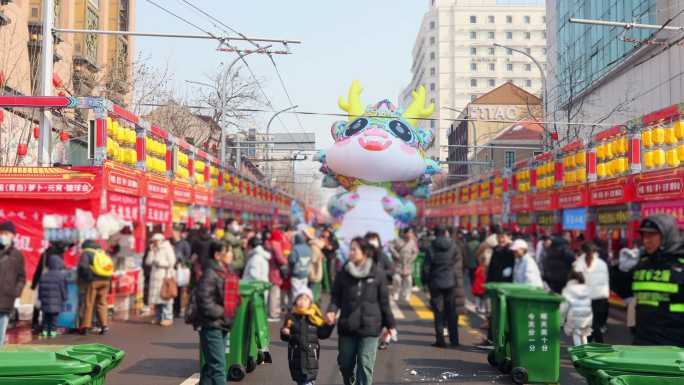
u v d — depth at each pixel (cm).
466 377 885
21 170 1320
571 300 962
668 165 1410
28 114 2384
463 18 12306
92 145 1320
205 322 681
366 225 2303
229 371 851
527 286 949
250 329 880
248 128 4484
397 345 1139
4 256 958
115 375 880
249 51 1728
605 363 447
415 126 2450
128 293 1521
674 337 483
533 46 12288
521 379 835
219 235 2219
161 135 1703
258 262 1283
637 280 510
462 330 1324
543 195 2180
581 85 4756
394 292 1878
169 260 1348
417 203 5731
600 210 1795
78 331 1240
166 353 1041
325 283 1934
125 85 3216
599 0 4491
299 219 4884
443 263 1123
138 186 1523
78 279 1223
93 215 1309
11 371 429
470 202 3422
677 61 3394
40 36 2678
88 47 3253
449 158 8631
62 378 430
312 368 730
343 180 2445
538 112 6006
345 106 2459
